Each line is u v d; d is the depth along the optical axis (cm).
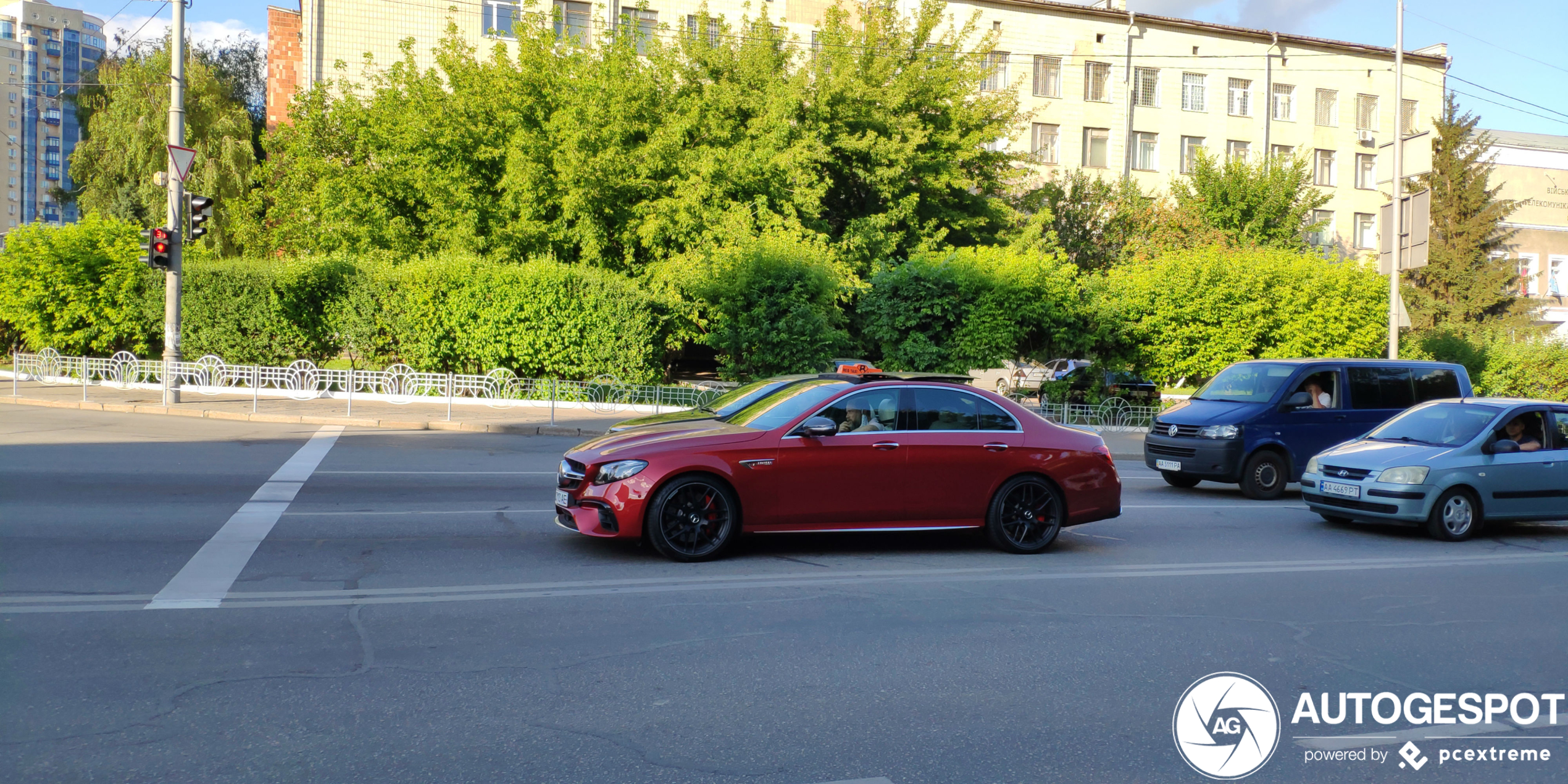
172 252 1980
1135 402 2275
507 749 392
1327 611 663
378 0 3303
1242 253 2455
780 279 2253
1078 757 402
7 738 390
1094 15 4303
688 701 454
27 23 14425
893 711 448
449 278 2233
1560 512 1019
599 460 761
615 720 427
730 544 838
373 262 2355
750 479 772
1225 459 1280
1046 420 877
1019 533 847
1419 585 754
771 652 533
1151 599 684
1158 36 4419
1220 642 578
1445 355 2758
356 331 2333
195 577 659
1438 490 968
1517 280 4144
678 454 761
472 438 1700
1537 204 5075
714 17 3709
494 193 2534
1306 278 2352
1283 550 900
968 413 844
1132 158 4394
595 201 2428
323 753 384
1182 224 3728
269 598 611
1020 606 651
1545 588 753
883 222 2961
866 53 3073
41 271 2469
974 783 372
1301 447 1305
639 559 766
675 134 2512
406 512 939
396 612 590
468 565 723
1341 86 4719
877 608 635
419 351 2291
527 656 513
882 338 2350
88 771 362
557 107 2530
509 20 3438
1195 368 2334
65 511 873
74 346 2584
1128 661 535
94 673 466
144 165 3631
